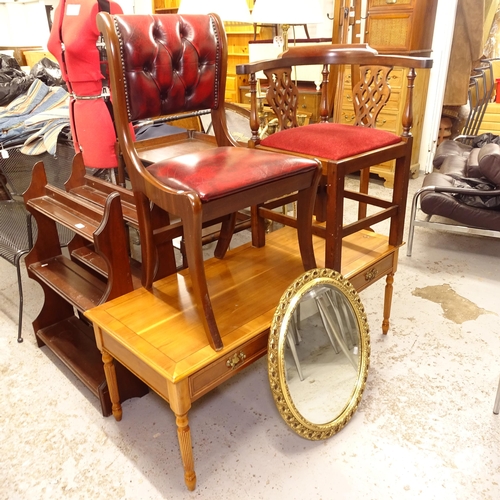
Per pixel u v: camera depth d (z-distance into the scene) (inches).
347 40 144.3
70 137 100.8
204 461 57.1
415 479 54.0
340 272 64.8
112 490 53.9
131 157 52.9
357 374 62.9
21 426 62.8
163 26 54.5
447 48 144.3
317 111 154.9
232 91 194.4
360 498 52.1
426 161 159.9
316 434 57.0
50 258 76.5
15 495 53.5
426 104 153.2
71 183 73.4
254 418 63.6
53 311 77.7
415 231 119.5
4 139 101.9
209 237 72.7
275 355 52.0
